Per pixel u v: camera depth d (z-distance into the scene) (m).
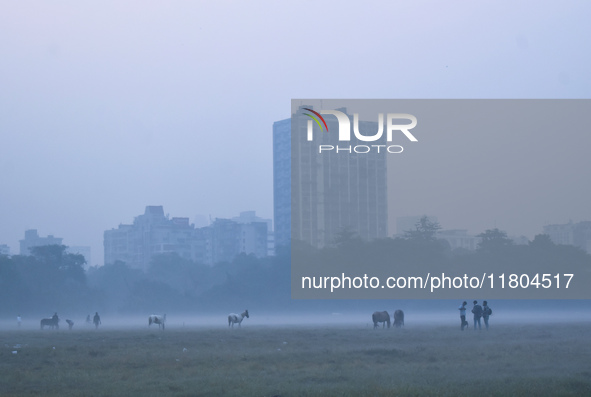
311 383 30.14
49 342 61.84
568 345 47.81
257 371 34.94
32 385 31.09
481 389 27.31
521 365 35.81
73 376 33.50
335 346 50.72
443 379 30.39
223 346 52.19
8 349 50.56
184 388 29.16
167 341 59.84
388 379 30.61
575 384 28.58
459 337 58.19
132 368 37.31
